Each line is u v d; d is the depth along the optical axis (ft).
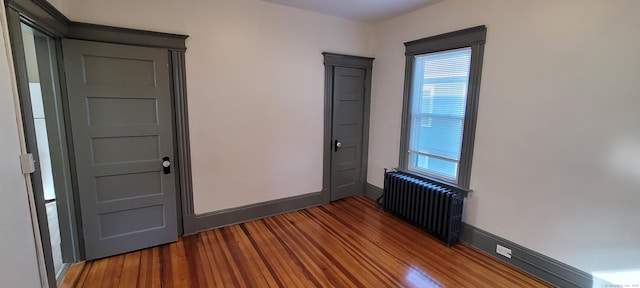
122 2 8.27
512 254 8.66
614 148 6.60
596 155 6.89
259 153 11.31
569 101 7.23
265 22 10.66
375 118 13.78
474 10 9.20
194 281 7.68
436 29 10.53
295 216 12.07
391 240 10.12
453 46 9.88
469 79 9.45
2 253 4.36
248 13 10.28
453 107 10.39
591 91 6.86
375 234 10.55
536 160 7.98
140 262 8.52
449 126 10.59
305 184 12.80
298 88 11.84
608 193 6.76
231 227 10.90
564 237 7.57
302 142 12.37
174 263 8.50
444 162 10.94
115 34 8.18
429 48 10.75
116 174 8.61
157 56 8.75
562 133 7.42
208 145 10.16
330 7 11.12
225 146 10.51
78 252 8.39
